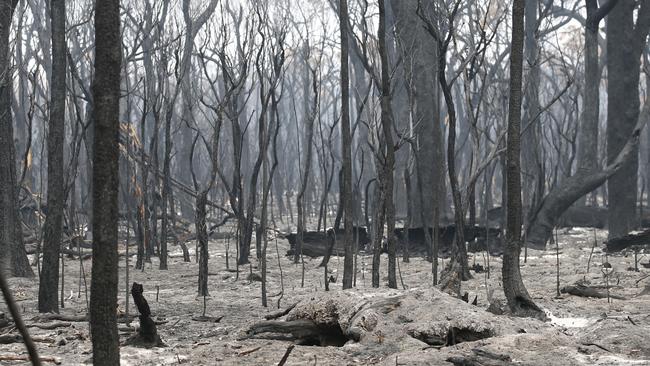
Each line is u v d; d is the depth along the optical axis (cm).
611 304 1111
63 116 1164
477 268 1672
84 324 997
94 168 501
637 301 1134
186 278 1645
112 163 502
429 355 744
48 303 1140
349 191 1221
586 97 2469
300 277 1636
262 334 870
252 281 1560
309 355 772
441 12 1541
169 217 2625
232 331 942
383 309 840
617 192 2609
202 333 934
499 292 1291
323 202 2167
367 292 877
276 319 912
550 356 745
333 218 3553
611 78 2622
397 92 3103
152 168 2162
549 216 2361
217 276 1672
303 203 2188
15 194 1656
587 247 2386
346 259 1219
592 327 879
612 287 1316
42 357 757
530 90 2464
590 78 2481
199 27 2300
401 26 2306
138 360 762
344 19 1211
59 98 1159
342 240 2128
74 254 2036
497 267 1759
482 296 1241
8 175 1642
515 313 986
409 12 2306
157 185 2305
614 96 2616
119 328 925
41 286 1141
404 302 847
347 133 1216
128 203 1797
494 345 768
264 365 738
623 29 2598
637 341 800
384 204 1259
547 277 1531
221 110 1371
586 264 1788
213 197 3147
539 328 851
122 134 2256
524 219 2395
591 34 2505
